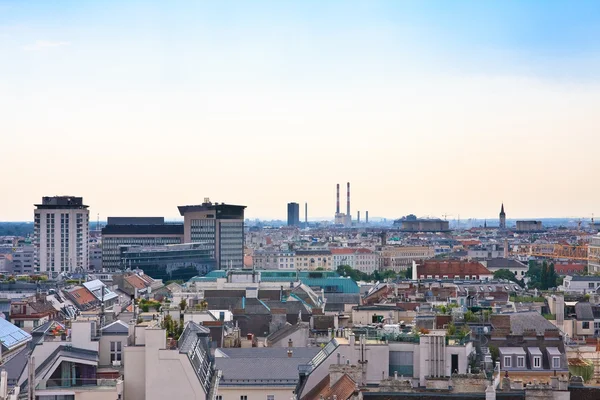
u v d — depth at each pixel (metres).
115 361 179.50
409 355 179.62
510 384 172.38
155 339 163.00
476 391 159.62
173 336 193.25
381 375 177.62
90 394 160.00
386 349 178.75
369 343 180.25
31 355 168.38
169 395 162.25
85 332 178.75
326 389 169.12
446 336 191.38
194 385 162.62
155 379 162.38
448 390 155.75
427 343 178.38
